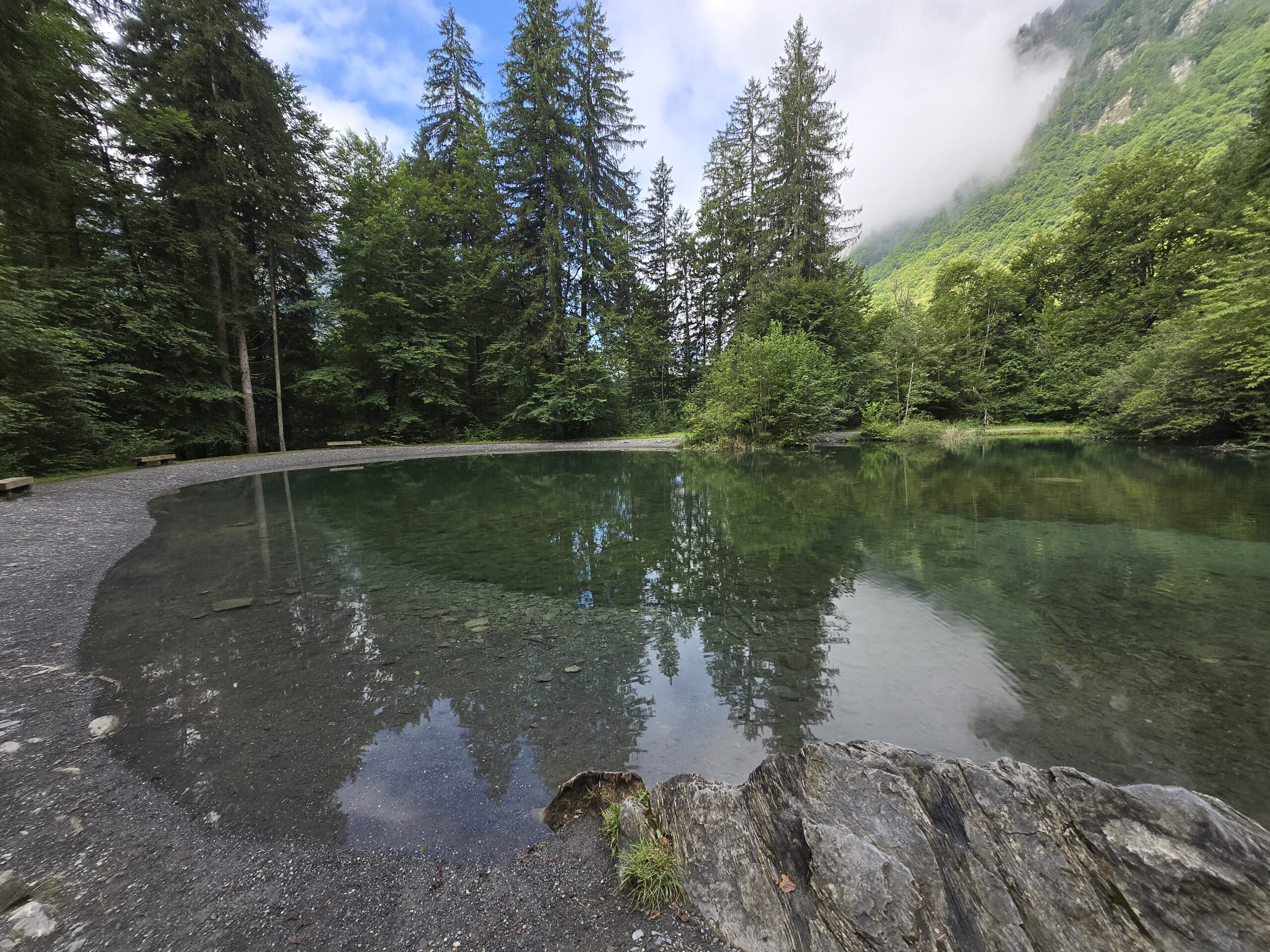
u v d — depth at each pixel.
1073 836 1.39
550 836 1.67
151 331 12.62
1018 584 4.07
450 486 9.93
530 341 20.64
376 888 1.47
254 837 1.66
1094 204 23.39
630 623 3.53
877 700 2.52
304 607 3.82
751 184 25.11
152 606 3.78
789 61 22.92
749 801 1.62
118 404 12.87
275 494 8.94
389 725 2.35
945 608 3.65
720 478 10.78
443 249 19.28
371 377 19.31
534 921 1.35
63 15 9.95
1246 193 15.89
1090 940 1.19
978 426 21.67
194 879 1.48
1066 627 3.28
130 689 2.62
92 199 11.84
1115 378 16.28
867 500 7.84
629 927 1.33
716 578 4.44
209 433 14.58
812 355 18.66
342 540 5.75
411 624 3.52
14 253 10.39
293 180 14.57
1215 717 2.30
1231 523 5.72
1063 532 5.60
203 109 13.20
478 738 2.25
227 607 3.79
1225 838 1.30
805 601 3.88
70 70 10.41
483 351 22.19
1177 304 18.39
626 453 16.84
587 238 20.27
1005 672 2.75
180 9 12.38
